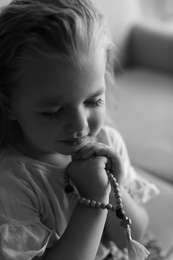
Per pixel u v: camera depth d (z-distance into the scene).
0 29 0.60
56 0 0.61
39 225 0.67
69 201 0.71
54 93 0.59
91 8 0.63
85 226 0.67
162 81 1.44
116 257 0.83
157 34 1.45
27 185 0.68
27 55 0.58
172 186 1.02
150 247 0.88
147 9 1.61
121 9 1.43
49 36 0.58
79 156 0.70
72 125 0.62
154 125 1.20
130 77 1.47
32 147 0.70
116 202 0.68
